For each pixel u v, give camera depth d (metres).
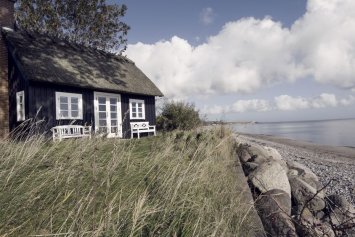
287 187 5.98
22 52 13.37
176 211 3.53
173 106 20.36
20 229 2.86
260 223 4.11
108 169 4.43
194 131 9.85
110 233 2.88
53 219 3.06
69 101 14.30
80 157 4.85
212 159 6.23
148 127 18.34
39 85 13.03
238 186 5.41
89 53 18.44
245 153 8.45
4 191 3.50
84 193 3.50
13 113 13.57
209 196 4.38
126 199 3.58
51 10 24.95
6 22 14.30
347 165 17.20
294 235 3.96
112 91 16.56
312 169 14.29
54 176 4.07
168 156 6.05
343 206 5.89
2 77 13.65
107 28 27.58
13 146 5.37
